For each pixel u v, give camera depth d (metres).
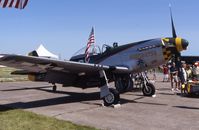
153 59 8.44
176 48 8.36
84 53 10.01
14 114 6.23
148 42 8.55
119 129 5.01
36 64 7.09
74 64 7.24
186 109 7.00
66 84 8.88
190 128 5.05
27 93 11.02
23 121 5.48
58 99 9.16
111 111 6.83
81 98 9.40
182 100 8.61
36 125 5.16
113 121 5.68
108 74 8.56
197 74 11.84
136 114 6.41
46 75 8.52
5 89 12.66
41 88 13.04
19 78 20.47
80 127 5.02
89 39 13.66
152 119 5.84
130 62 8.66
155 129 4.99
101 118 6.00
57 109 7.17
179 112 6.60
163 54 8.35
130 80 9.92
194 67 11.91
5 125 5.14
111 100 7.50
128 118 5.97
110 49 9.27
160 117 6.03
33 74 10.62
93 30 13.83
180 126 5.20
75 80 8.70
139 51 8.59
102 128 5.08
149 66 8.57
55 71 8.15
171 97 9.34
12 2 8.12
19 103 8.23
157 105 7.68
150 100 8.65
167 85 14.13
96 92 11.26
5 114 6.23
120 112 6.68
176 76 11.22
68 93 10.97
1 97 9.73
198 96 9.49
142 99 8.88
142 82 9.88
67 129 4.88
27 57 6.31
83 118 6.00
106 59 9.16
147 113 6.51
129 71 8.64
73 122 5.59
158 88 12.44
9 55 6.08
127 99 8.88
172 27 8.95
